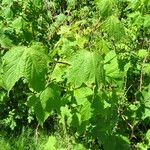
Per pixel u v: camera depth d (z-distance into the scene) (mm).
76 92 1916
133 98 3002
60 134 3191
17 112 4895
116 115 2086
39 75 1304
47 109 1697
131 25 3285
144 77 3037
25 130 4812
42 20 3342
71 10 4070
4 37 2004
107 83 1998
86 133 2162
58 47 2250
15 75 1275
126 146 2000
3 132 4875
